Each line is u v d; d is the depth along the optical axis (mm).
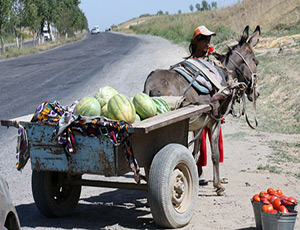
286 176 7734
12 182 7590
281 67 18016
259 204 4926
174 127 5586
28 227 5320
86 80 20719
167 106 5574
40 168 5090
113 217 5773
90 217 5773
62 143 4812
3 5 43844
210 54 7234
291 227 4566
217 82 6402
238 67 7551
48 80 21453
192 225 5422
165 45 40500
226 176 7828
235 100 7391
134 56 31438
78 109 5023
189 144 6332
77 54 38000
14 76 23859
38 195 5469
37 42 71500
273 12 36125
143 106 5160
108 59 30766
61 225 5410
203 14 58750
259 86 16766
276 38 26078
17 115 13148
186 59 7133
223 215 5816
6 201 3379
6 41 91625
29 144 5090
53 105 5121
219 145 7473
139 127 4543
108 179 7770
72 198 5891
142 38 59312
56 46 57281
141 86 18125
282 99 14508
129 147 4691
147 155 5207
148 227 5320
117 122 4637
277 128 12039
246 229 5230
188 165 5418
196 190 5578
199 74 6340
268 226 4641
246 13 41156
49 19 73750
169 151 5133
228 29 35094
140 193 7020
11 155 9242
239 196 6680
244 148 9844
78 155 4887
